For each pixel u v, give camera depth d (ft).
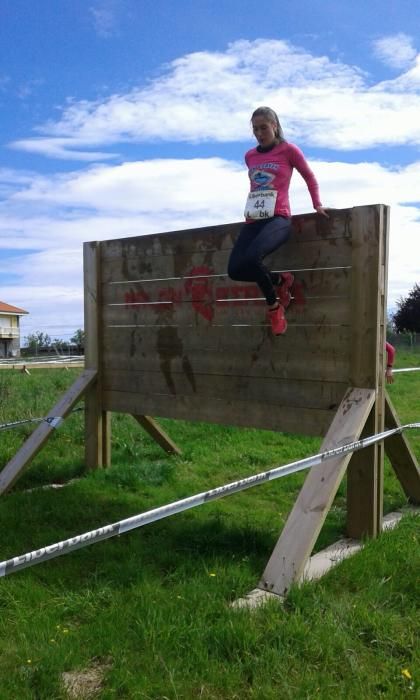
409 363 69.00
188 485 19.53
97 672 9.19
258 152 14.97
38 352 167.94
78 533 15.01
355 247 14.23
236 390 17.03
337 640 9.62
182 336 18.51
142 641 9.75
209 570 12.46
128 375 20.43
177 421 29.58
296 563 12.00
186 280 18.31
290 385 15.75
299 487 19.40
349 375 14.55
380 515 14.89
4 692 8.54
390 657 9.33
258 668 9.02
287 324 15.70
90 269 21.36
